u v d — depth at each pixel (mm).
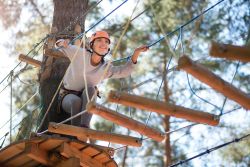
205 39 13875
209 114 6262
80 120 7574
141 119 15469
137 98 5984
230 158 14391
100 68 7500
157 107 6039
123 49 14648
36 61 9484
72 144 7598
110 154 7988
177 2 14094
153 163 15930
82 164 7844
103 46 7449
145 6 14266
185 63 5297
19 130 9562
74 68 7512
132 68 7523
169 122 15344
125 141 7199
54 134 8070
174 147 15547
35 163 8062
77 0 9984
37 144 7598
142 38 14680
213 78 5414
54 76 8742
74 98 7520
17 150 7703
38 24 15133
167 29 14258
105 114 6336
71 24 9141
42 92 8633
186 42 14070
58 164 7703
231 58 5156
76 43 8625
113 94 5926
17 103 14852
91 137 7168
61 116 8203
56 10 9961
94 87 7551
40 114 8453
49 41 9023
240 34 13250
